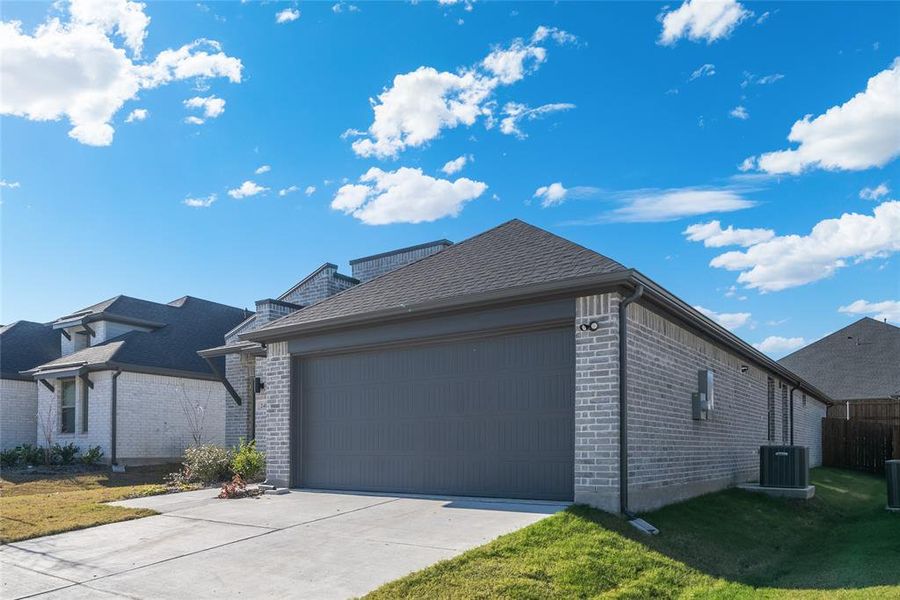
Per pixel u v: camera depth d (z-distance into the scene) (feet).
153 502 35.22
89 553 24.63
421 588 19.33
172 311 76.64
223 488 37.68
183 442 65.98
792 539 32.86
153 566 22.74
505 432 31.96
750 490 42.45
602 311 29.01
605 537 24.26
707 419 39.70
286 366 40.55
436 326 34.19
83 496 38.01
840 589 22.89
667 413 33.53
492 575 20.26
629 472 28.58
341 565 21.98
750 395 51.16
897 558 28.27
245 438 58.95
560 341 30.94
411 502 31.91
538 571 20.74
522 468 31.24
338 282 64.08
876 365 104.94
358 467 37.19
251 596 19.54
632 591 20.29
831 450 80.79
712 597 20.95
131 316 71.05
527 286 30.01
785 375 60.54
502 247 38.88
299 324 38.78
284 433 40.01
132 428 61.98
